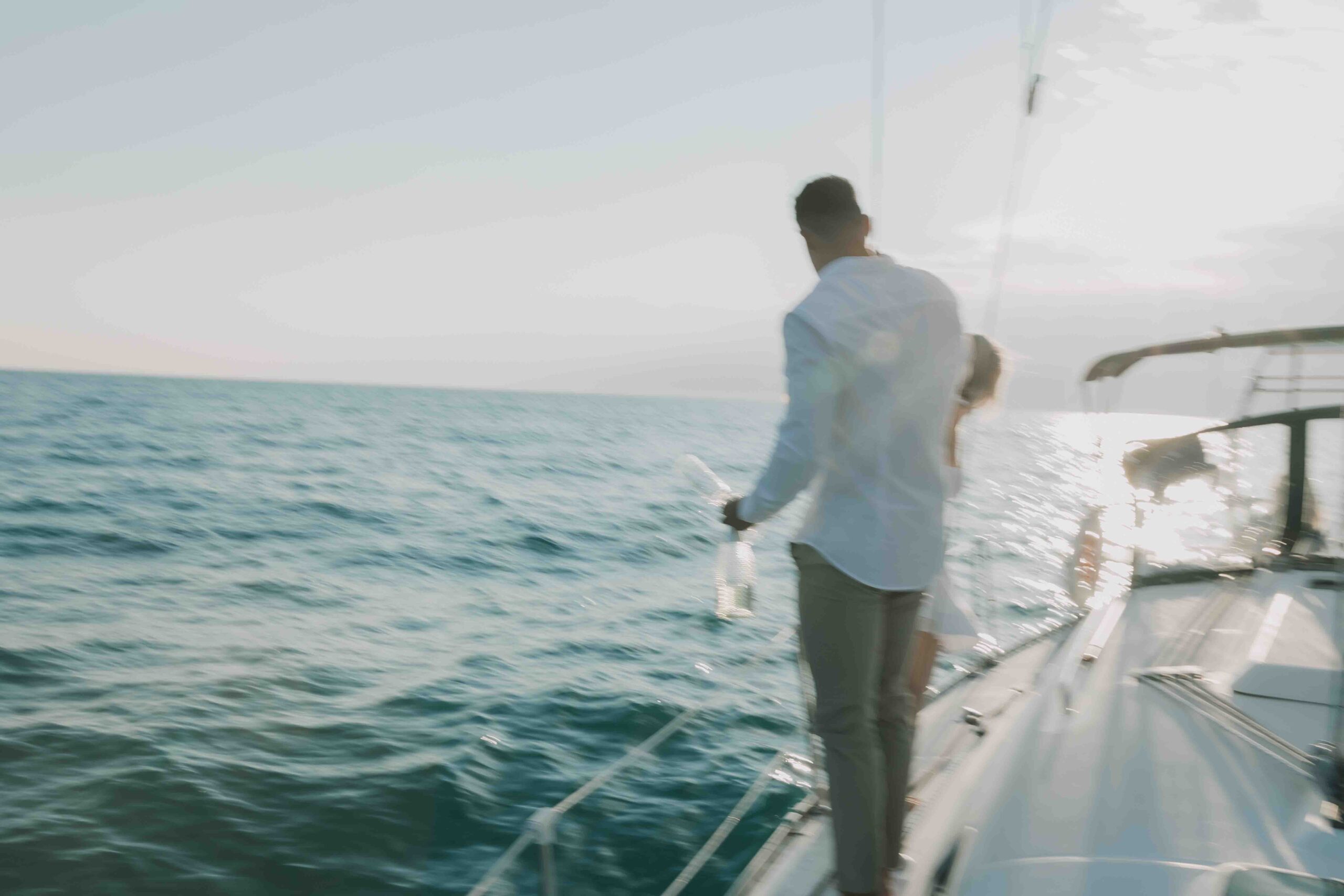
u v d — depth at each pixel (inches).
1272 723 82.7
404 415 3078.2
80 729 249.0
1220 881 57.1
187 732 247.3
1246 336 131.5
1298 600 113.7
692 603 434.9
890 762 73.3
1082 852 65.3
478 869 176.4
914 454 67.9
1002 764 81.7
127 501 810.2
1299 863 61.7
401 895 169.0
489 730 248.1
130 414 2329.0
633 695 277.1
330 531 685.3
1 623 375.2
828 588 68.1
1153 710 88.1
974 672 135.8
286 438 1809.8
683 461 77.4
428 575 514.6
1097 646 111.7
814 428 63.4
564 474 1244.5
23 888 171.5
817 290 65.9
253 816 198.1
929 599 89.4
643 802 200.1
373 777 217.6
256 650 340.2
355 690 289.0
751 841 183.2
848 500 67.6
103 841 187.6
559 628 378.9
